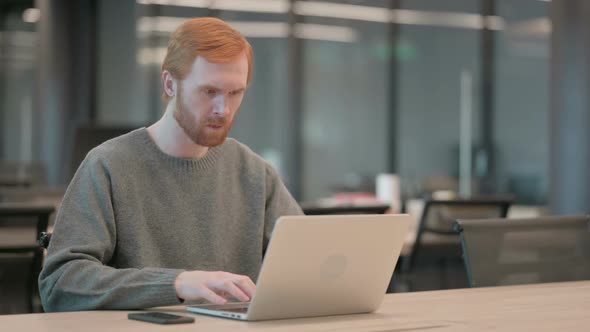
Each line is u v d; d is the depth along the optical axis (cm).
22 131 1338
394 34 1031
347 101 1054
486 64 968
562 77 633
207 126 204
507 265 256
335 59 1055
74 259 196
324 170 1060
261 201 229
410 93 1025
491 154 963
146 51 1177
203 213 220
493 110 966
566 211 629
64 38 1152
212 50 200
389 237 183
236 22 1089
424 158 1014
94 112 1202
